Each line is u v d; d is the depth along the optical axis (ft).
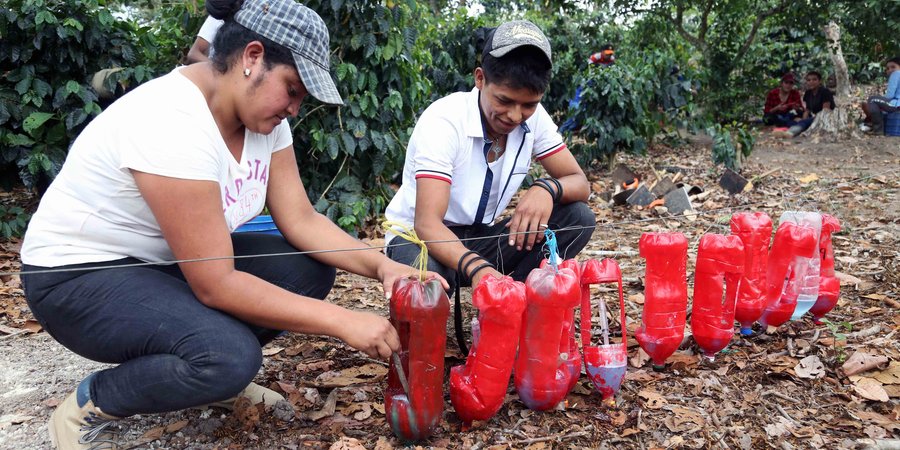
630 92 23.53
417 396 6.32
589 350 7.38
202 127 5.79
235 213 6.64
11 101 15.26
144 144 5.65
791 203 18.69
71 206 6.06
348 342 6.10
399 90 16.85
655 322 7.86
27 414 7.74
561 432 7.01
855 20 31.94
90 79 15.96
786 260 8.70
